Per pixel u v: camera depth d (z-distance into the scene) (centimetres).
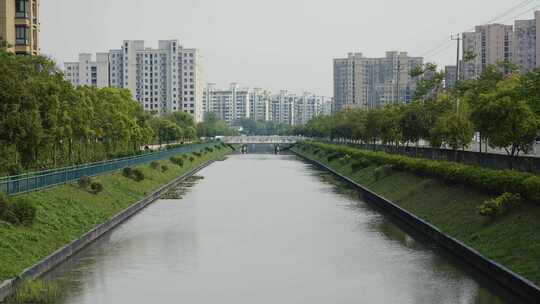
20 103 3481
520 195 3167
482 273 2834
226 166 11662
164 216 4853
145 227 4303
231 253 3441
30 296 2428
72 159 5416
